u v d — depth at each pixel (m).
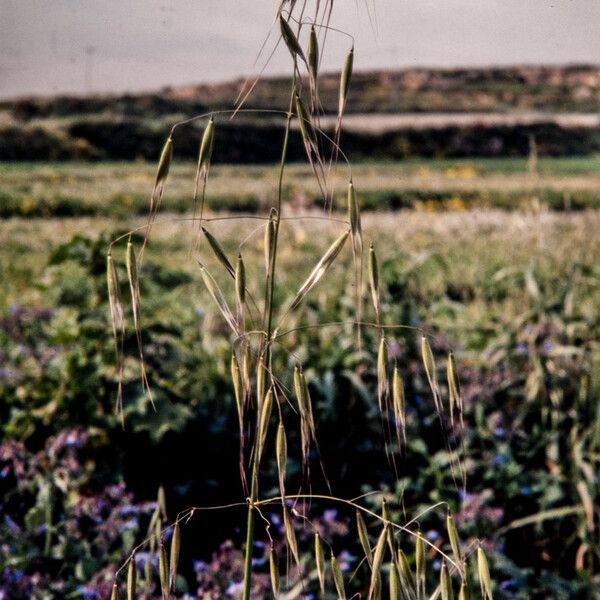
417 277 5.55
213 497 3.30
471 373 4.07
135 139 33.81
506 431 3.68
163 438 3.29
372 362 4.03
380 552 1.12
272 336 1.07
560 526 3.20
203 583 2.63
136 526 2.76
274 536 2.95
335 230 9.80
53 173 24.45
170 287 3.52
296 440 3.63
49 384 3.56
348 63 0.99
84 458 3.23
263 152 33.56
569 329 4.40
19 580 2.42
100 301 3.61
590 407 3.83
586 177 26.33
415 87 54.97
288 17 0.97
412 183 22.78
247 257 8.67
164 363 3.44
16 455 3.13
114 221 15.01
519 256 7.14
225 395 3.87
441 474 3.28
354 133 39.47
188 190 19.91
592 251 6.75
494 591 2.55
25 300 6.17
